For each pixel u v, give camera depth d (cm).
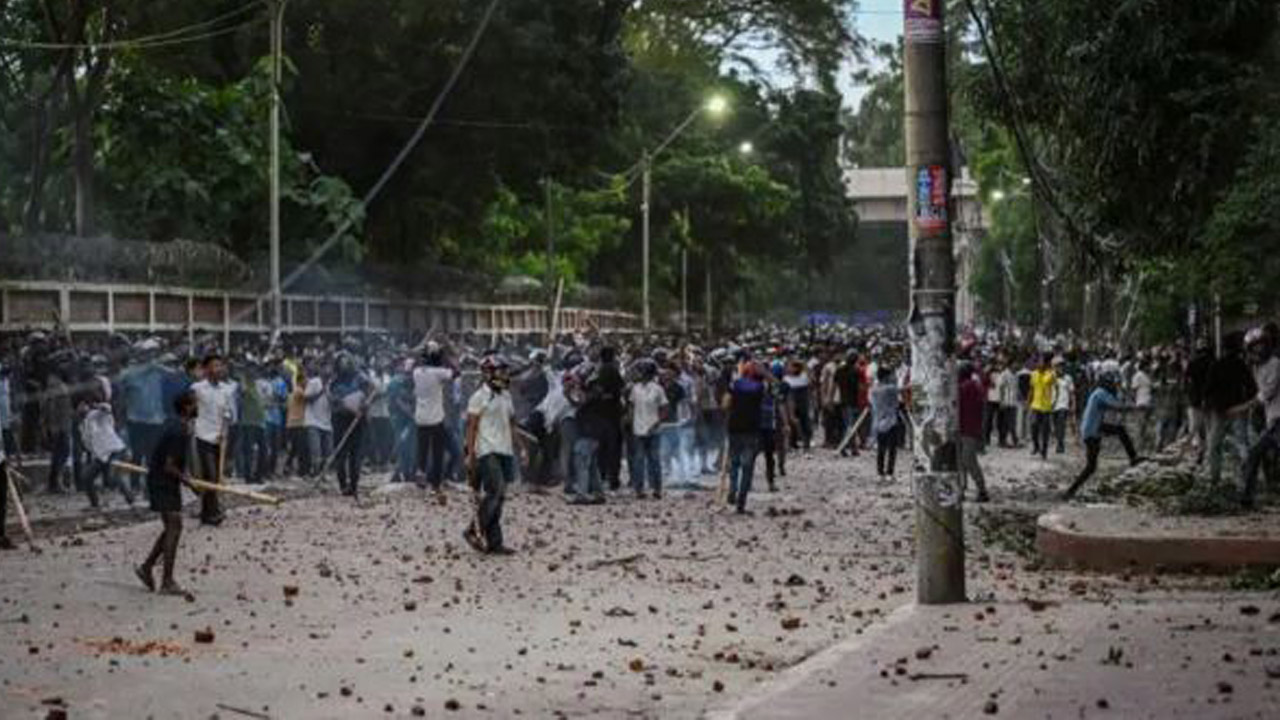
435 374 3003
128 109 4841
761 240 9500
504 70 5391
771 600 1734
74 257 3678
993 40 2677
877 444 3519
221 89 5109
